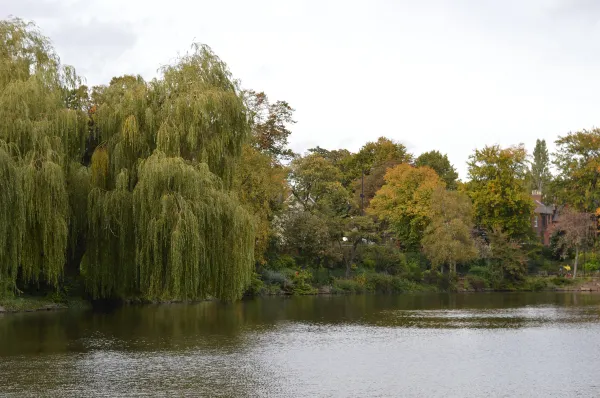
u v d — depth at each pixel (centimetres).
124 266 2984
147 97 3148
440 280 7312
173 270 2777
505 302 5562
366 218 7044
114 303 4325
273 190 5744
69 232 2967
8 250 2667
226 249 3011
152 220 2806
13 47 3064
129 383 2075
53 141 2845
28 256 2805
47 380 2102
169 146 2998
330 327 3534
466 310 4697
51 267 2795
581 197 8525
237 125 3272
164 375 2203
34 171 2731
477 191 8288
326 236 6688
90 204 2923
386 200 8200
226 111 3219
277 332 3294
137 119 3064
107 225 2891
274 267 6450
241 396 1934
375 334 3269
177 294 2816
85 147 3155
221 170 3253
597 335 3259
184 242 2814
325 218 6888
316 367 2381
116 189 2912
